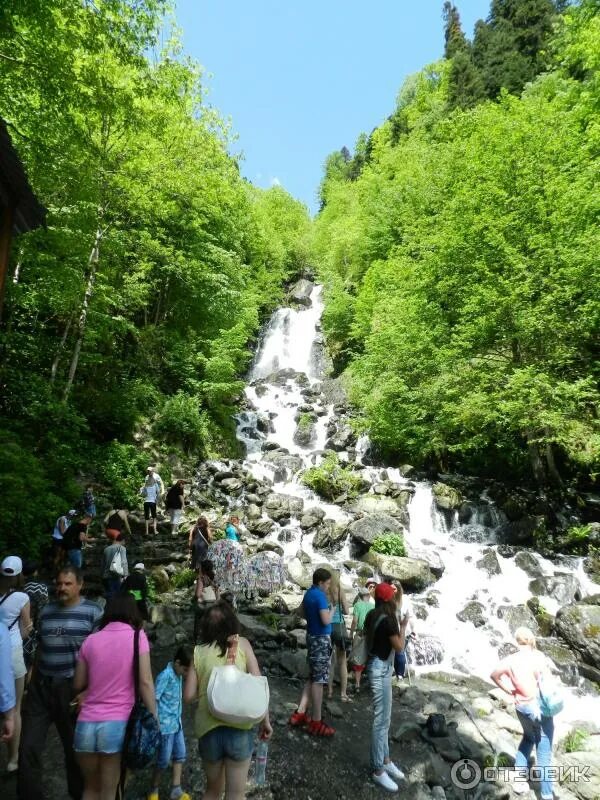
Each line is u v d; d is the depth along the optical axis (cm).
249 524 1388
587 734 650
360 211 3459
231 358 2148
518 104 1844
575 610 924
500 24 4500
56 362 1462
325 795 461
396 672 698
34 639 429
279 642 796
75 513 1105
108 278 1631
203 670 331
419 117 4097
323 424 2223
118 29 836
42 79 801
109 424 1648
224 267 2366
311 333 3297
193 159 1720
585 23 1914
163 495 1515
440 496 1534
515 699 530
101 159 1230
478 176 1722
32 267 1203
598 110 1766
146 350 2031
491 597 1091
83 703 300
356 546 1305
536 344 1495
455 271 1738
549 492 1579
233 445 1995
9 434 1108
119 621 320
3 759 433
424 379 1866
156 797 401
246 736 319
